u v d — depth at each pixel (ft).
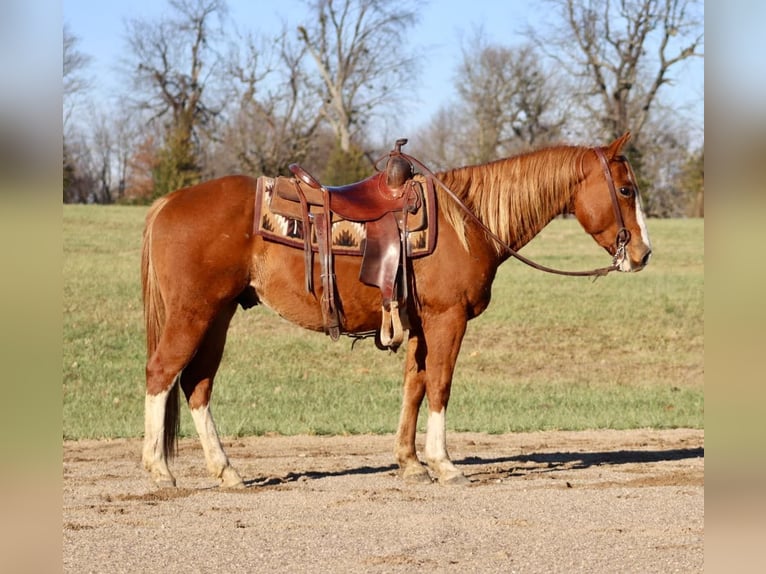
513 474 25.59
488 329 60.08
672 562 16.42
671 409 40.75
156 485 22.50
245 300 23.76
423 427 35.35
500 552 16.96
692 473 25.59
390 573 15.72
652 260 87.20
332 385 45.73
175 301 22.22
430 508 20.81
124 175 191.72
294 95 162.91
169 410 22.89
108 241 87.04
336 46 167.02
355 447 31.30
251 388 43.91
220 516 19.95
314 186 23.02
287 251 22.66
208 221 22.35
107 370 47.21
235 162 160.97
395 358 52.60
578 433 34.91
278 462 28.09
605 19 156.15
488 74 173.06
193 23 176.86
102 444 31.68
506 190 24.23
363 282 22.49
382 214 22.98
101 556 16.70
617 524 19.29
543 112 171.83
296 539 17.99
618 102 156.66
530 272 78.28
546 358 54.44
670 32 151.53
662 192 159.22
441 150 191.21
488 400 42.45
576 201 24.52
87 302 61.87
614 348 57.11
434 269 23.00
